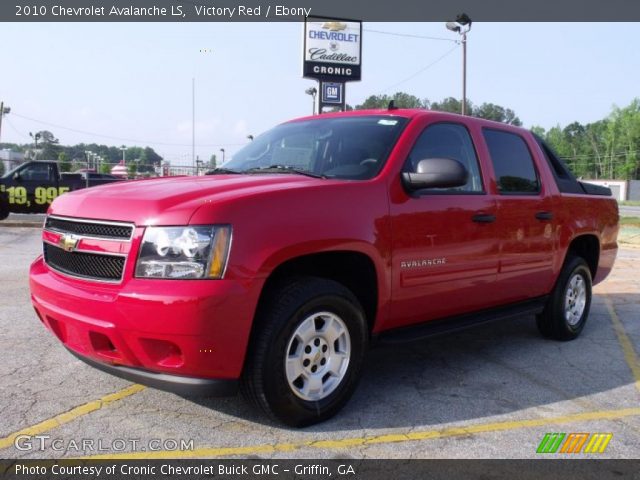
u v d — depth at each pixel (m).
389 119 4.39
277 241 3.21
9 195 18.36
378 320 3.88
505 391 4.25
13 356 4.69
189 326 2.97
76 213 3.49
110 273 3.24
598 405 4.02
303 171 4.05
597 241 6.07
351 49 26.61
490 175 4.67
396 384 4.33
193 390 3.12
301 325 3.37
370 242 3.65
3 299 6.84
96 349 3.28
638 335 6.05
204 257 3.04
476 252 4.40
